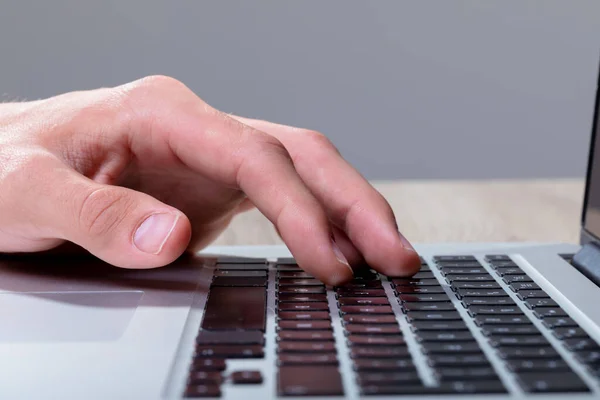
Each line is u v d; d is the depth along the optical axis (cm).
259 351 33
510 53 183
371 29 183
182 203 59
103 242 44
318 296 43
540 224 80
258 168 49
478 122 188
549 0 180
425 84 186
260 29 183
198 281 47
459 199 95
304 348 34
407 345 34
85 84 185
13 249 51
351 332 36
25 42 183
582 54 182
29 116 54
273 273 49
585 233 56
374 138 190
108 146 53
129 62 184
